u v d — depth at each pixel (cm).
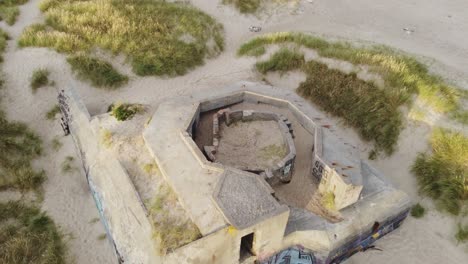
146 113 1429
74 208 1255
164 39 1881
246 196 1005
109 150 1256
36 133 1479
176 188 1055
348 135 1512
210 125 1443
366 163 1300
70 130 1458
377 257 1134
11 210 1216
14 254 1083
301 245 1040
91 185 1260
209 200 1016
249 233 927
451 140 1356
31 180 1290
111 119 1385
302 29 2142
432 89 1520
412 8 2352
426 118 1462
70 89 1546
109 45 1783
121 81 1672
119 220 1099
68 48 1734
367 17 2255
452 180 1251
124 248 1048
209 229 934
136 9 2059
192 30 1970
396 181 1351
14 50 1748
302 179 1241
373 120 1485
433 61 1789
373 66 1675
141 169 1180
